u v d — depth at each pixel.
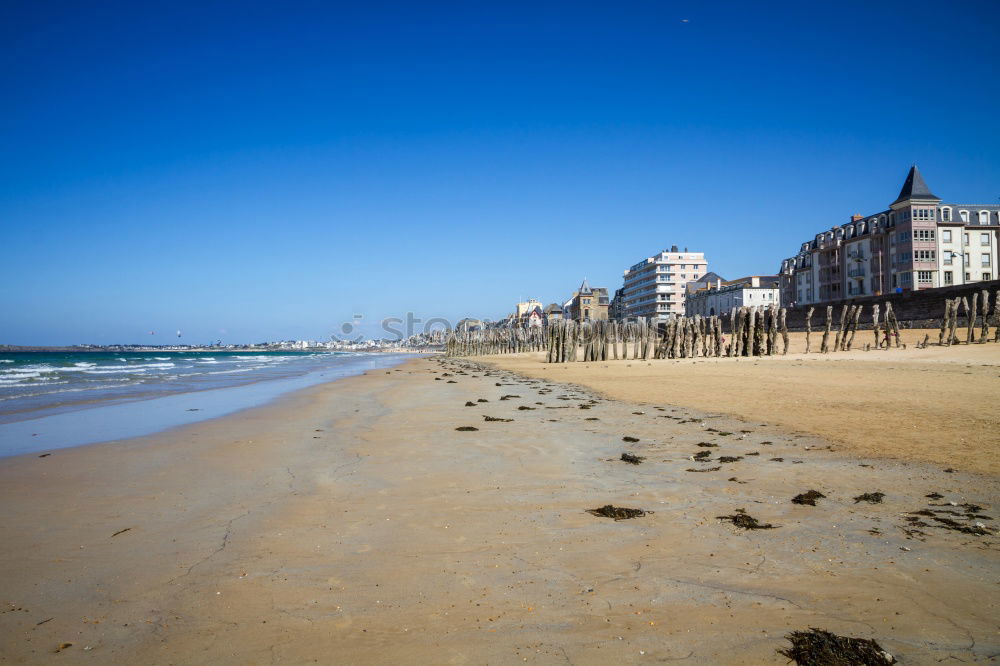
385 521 6.67
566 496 7.63
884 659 3.58
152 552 5.78
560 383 27.34
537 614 4.34
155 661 3.78
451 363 65.94
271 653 3.85
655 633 4.02
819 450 10.07
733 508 6.92
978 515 6.39
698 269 137.88
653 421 14.03
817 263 84.44
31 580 5.11
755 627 4.07
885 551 5.41
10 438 13.22
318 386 28.81
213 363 77.19
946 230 66.19
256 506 7.39
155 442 12.42
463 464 9.70
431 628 4.15
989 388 17.23
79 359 109.56
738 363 35.12
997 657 3.61
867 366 27.44
